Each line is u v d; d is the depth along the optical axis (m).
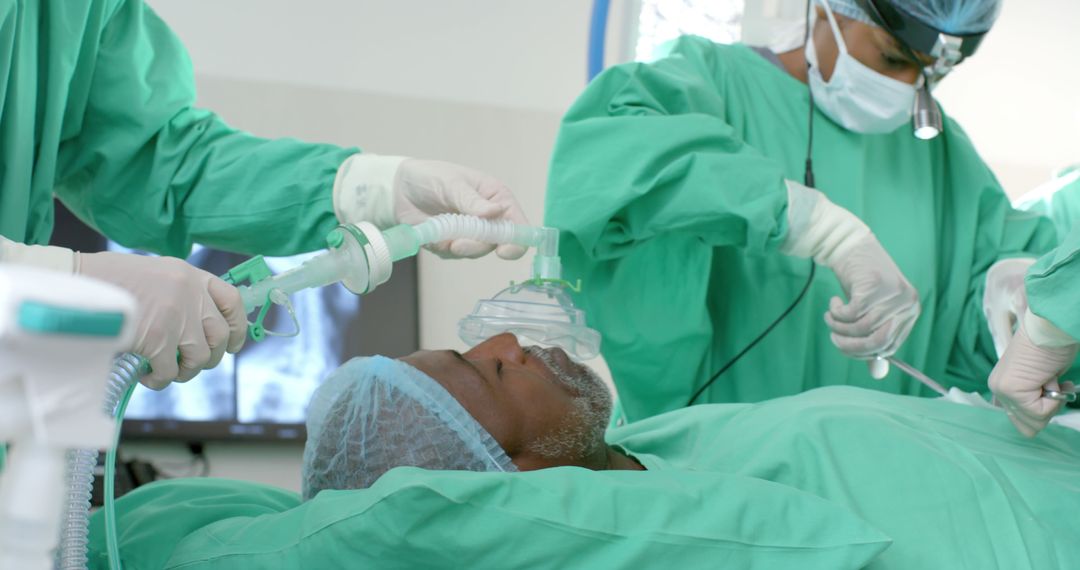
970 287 2.18
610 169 1.80
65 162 1.72
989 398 2.08
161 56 1.78
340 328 3.76
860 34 1.98
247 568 1.10
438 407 1.27
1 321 0.43
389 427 1.26
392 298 3.80
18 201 1.50
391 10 3.86
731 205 1.75
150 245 1.77
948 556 1.26
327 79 3.79
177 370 1.06
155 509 1.34
